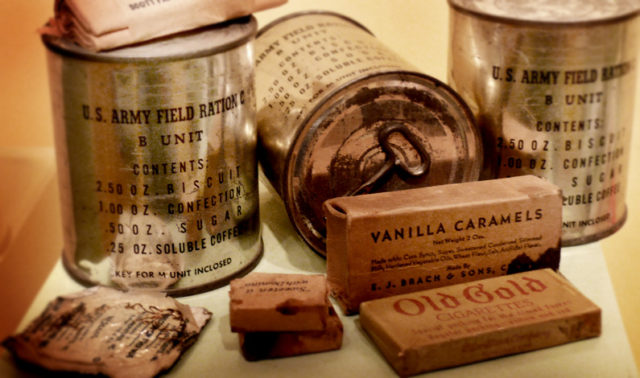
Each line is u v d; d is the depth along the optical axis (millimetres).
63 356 732
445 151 913
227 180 836
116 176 789
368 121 866
